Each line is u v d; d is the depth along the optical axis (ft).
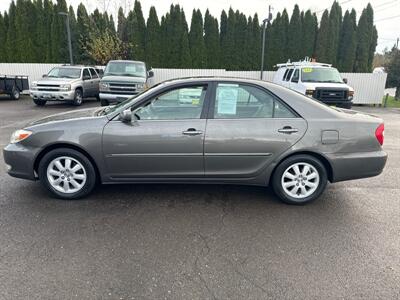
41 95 43.83
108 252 9.32
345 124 12.55
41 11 70.23
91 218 11.41
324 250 9.68
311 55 73.20
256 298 7.57
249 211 12.32
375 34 74.54
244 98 12.60
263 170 12.71
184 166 12.61
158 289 7.82
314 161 12.70
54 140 12.33
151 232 10.54
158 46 72.59
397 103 65.21
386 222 11.59
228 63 74.02
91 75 51.13
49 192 13.57
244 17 72.28
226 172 12.73
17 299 7.36
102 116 12.75
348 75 58.95
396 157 21.02
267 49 73.10
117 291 7.70
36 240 9.86
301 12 72.69
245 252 9.49
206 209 12.40
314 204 13.11
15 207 12.14
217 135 12.28
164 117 12.50
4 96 57.11
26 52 70.23
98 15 77.41
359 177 12.91
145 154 12.41
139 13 71.97
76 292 7.64
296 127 12.41
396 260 9.23
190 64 72.90
